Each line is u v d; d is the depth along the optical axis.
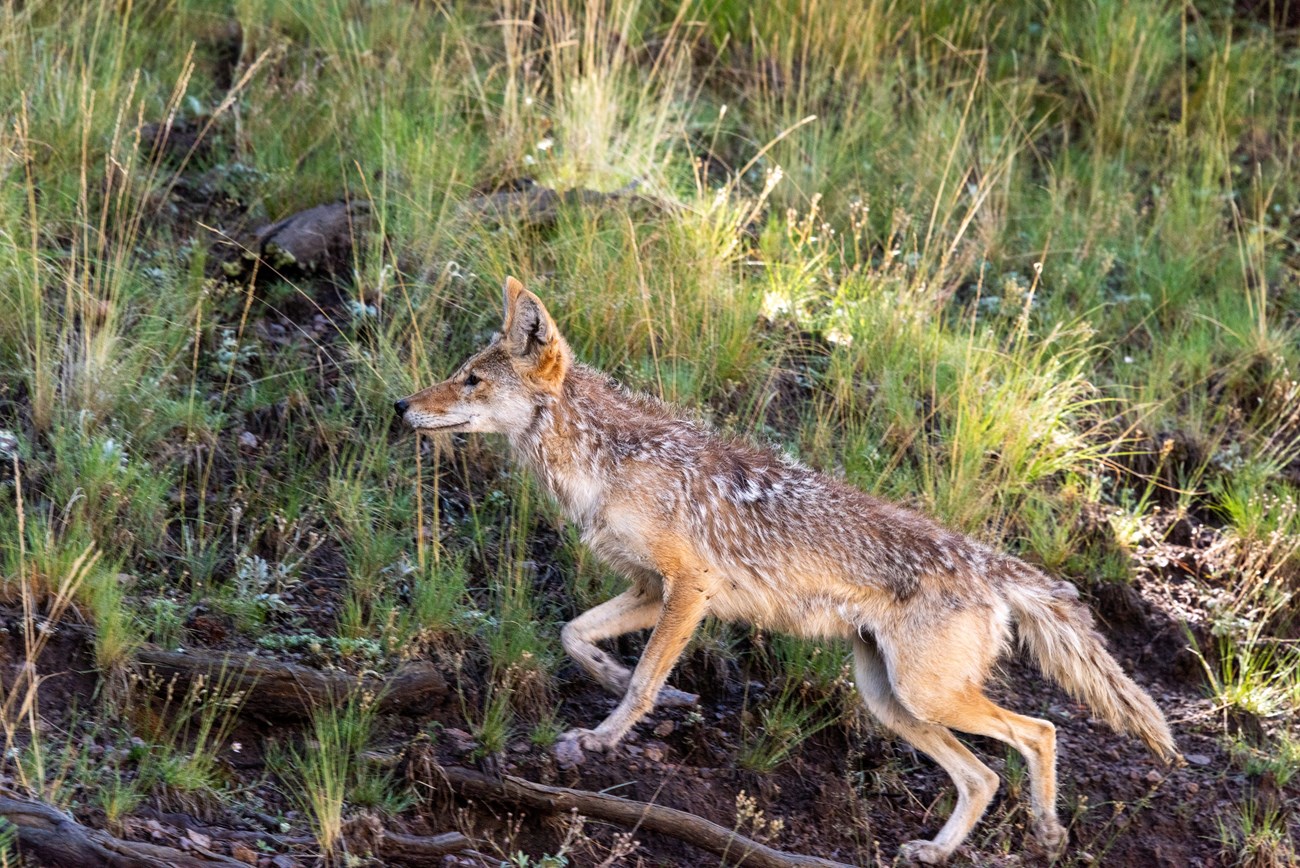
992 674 10.63
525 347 9.29
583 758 8.94
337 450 10.92
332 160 13.79
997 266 14.87
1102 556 11.71
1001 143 16.14
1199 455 12.84
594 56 15.74
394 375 11.25
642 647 10.23
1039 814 9.21
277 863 7.38
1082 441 12.64
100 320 10.86
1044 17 18.75
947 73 17.53
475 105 15.24
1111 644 11.17
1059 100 17.73
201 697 8.35
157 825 7.39
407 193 12.97
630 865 8.40
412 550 10.22
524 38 16.45
